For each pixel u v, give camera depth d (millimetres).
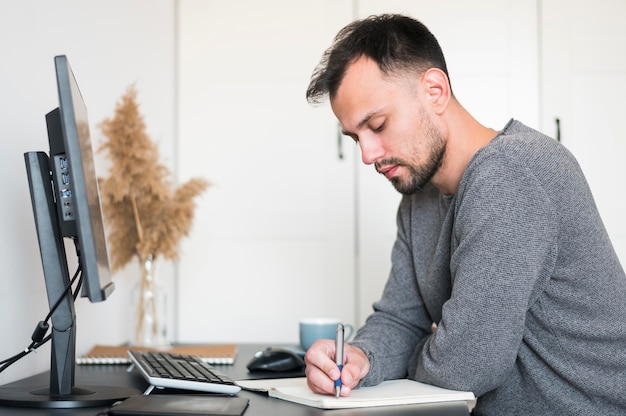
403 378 1356
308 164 2492
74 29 1644
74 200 877
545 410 1195
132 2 2080
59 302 1036
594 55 2418
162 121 2389
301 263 2486
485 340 1073
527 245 1077
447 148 1232
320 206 2486
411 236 1431
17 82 1345
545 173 1104
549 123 2424
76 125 879
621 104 2410
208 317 2496
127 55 2039
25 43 1385
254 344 1968
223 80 2523
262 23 2521
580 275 1139
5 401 1005
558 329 1163
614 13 2412
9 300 1295
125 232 1795
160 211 1781
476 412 1324
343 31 1243
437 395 1054
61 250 1062
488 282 1072
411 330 1431
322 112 2494
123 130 1718
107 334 1854
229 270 2496
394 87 1176
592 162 2410
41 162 1057
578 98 2422
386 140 1196
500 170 1102
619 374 1142
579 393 1164
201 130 2521
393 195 2461
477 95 2445
